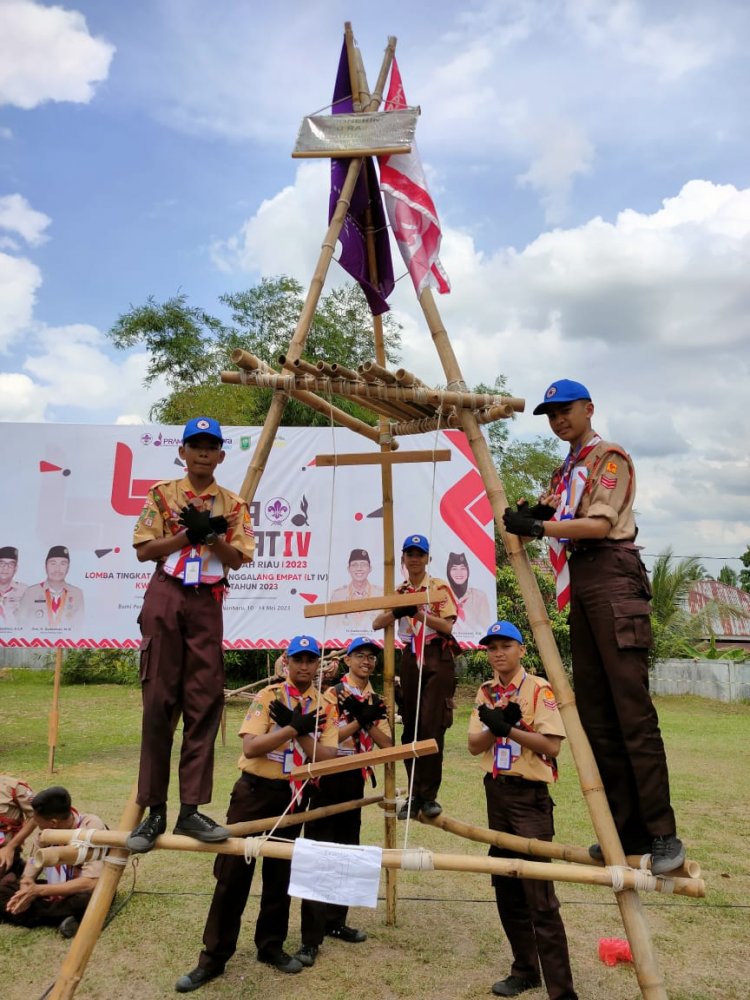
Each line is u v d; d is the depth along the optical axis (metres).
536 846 3.59
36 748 10.09
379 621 4.82
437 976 4.14
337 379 3.91
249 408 18.28
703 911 5.03
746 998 3.87
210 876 5.61
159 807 3.23
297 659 4.33
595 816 3.20
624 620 3.17
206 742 3.29
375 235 5.01
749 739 12.12
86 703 14.36
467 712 14.32
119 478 9.59
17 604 9.34
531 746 3.94
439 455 4.66
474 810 7.34
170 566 3.38
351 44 4.75
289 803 4.04
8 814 4.89
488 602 9.75
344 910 4.62
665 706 17.33
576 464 3.43
